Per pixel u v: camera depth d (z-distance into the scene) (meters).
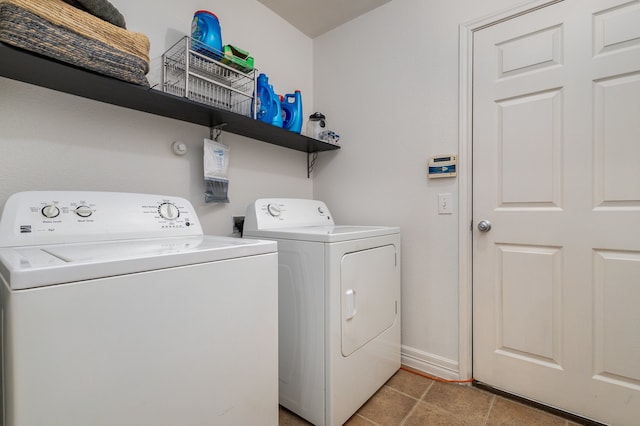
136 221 1.11
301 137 1.85
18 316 0.52
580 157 1.32
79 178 1.20
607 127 1.27
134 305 0.66
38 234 0.89
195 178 1.58
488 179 1.55
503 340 1.52
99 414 0.61
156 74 1.40
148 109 1.36
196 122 1.56
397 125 1.88
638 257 1.21
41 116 1.11
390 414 1.38
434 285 1.72
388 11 1.93
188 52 1.34
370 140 2.01
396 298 1.72
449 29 1.67
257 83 1.71
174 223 1.21
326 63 2.27
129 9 1.32
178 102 1.27
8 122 1.05
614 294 1.26
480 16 1.57
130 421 0.65
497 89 1.52
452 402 1.46
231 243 0.96
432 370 1.71
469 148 1.60
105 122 1.27
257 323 0.92
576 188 1.33
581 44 1.31
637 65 1.21
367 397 1.45
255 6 1.90
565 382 1.36
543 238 1.41
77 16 0.95
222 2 1.70
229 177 1.74
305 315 1.31
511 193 1.49
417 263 1.79
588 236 1.31
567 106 1.35
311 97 2.34
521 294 1.47
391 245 1.67
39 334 0.54
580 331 1.32
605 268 1.28
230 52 1.49
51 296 0.55
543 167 1.41
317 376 1.27
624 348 1.24
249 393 0.90
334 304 1.24
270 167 2.00
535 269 1.43
